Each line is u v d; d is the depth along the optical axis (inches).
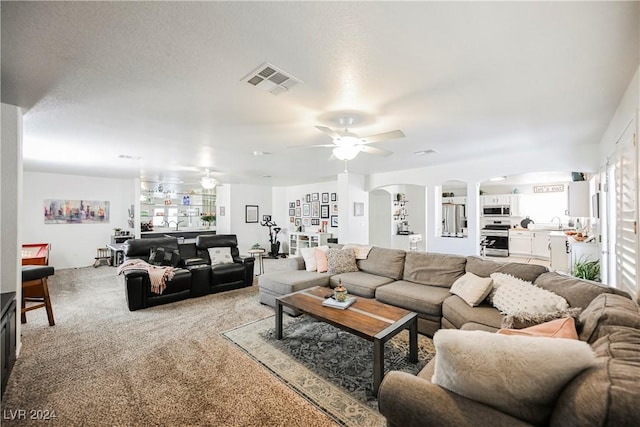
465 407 41.4
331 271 163.9
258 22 55.9
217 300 164.4
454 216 351.9
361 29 58.3
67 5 50.2
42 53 65.8
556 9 52.6
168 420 69.0
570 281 86.7
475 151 168.2
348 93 88.3
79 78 78.1
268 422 68.6
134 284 145.9
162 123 115.2
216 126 119.0
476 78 79.2
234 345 107.8
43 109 99.4
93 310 146.3
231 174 259.4
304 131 126.5
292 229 355.9
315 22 56.1
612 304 59.2
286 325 127.0
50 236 253.0
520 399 39.2
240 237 337.7
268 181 313.6
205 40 61.7
